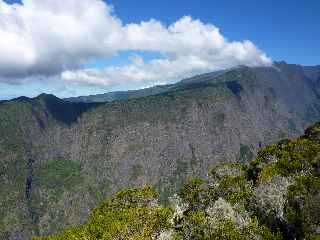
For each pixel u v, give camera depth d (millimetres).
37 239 49594
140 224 44906
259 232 41312
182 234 43969
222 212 48031
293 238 46500
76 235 47469
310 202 45969
